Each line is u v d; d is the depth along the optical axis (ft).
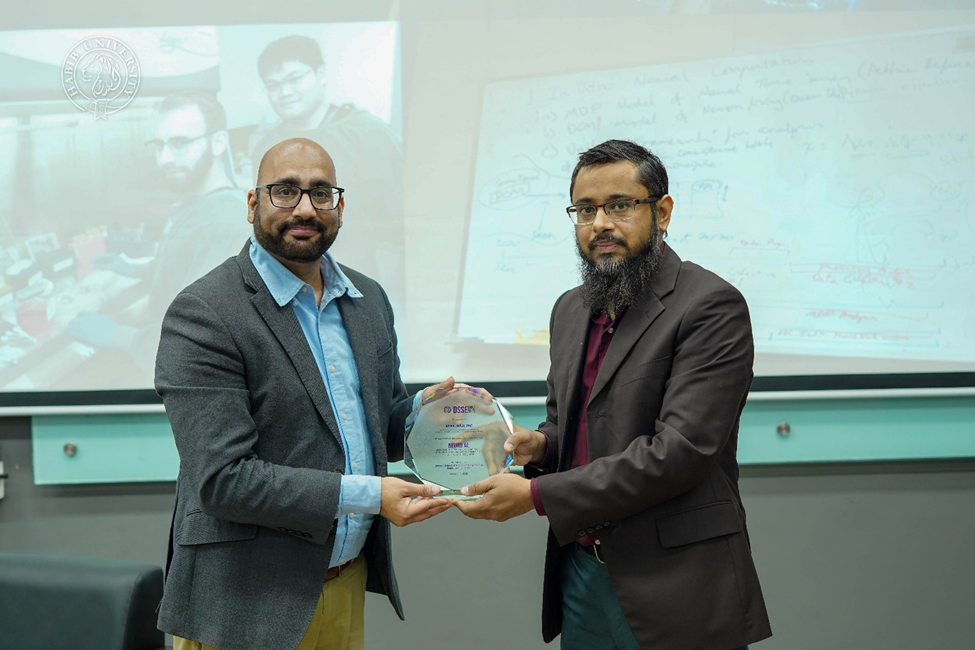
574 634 4.94
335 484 4.34
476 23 7.48
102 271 7.50
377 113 7.51
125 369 7.54
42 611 5.62
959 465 7.82
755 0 7.47
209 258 7.53
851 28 7.47
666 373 4.51
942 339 7.57
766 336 7.59
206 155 7.48
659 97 7.51
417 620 7.86
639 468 4.25
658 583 4.36
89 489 7.70
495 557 7.86
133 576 5.66
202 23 7.42
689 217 7.56
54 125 7.43
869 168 7.53
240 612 4.33
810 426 7.68
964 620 7.88
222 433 4.25
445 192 7.56
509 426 5.05
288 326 4.57
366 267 7.59
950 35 7.47
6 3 7.37
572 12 7.48
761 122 7.52
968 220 7.54
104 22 7.41
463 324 7.61
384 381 5.06
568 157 7.55
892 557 7.85
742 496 7.86
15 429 7.67
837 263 7.56
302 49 7.47
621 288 4.58
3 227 7.45
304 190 4.54
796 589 7.87
